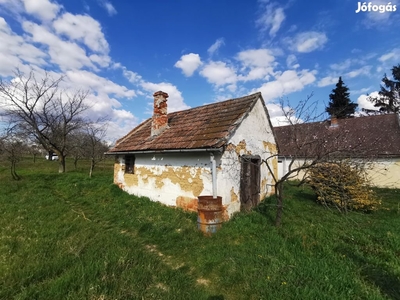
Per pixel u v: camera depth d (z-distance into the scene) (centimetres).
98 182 1287
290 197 1000
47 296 305
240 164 774
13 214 703
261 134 934
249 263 407
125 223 659
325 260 412
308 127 762
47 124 1842
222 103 967
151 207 804
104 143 2233
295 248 468
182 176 785
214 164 678
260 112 928
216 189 670
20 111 1766
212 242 512
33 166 2538
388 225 634
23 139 1895
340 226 618
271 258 417
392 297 327
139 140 1082
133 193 1036
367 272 386
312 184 684
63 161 1908
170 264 440
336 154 578
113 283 335
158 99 1030
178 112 1164
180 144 783
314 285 334
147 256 445
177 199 798
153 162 923
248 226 600
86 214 770
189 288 353
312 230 571
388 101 3312
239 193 761
